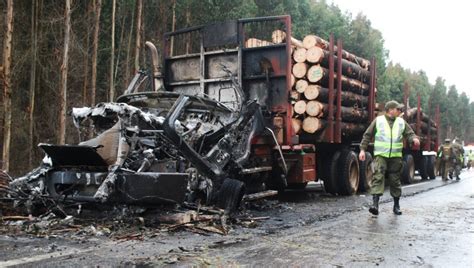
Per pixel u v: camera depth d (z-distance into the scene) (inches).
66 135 674.2
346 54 478.6
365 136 319.3
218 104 320.5
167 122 254.7
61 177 240.4
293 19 1186.6
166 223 239.8
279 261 179.3
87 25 762.2
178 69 434.9
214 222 249.6
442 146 738.8
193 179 266.7
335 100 446.0
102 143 234.7
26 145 708.7
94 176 232.4
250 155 333.7
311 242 216.1
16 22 735.1
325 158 458.3
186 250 191.6
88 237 210.7
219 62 409.4
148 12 905.5
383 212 322.7
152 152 244.4
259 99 390.6
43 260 169.5
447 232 244.7
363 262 180.2
